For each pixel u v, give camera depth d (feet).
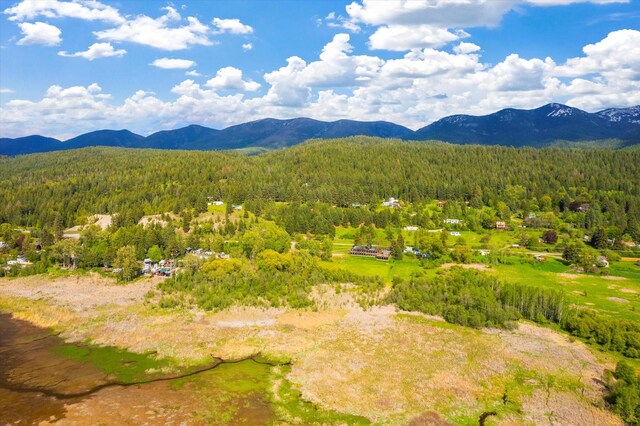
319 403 281.54
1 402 277.64
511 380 314.14
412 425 260.62
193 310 444.55
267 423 260.01
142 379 310.04
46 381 305.32
